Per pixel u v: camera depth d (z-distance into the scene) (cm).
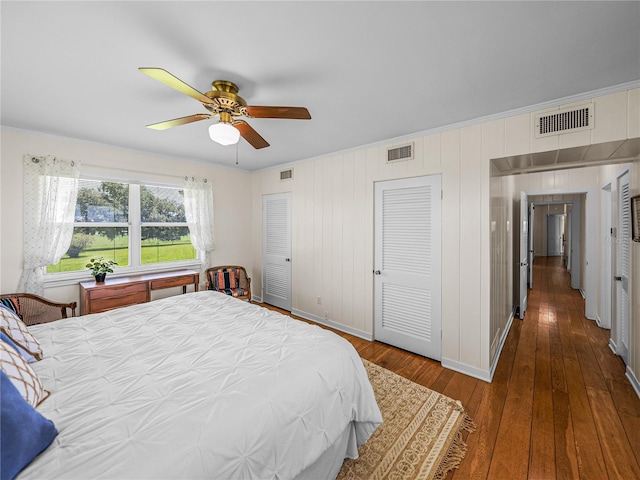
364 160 329
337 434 133
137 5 119
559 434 179
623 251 280
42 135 285
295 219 415
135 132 283
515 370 262
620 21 128
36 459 85
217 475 92
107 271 317
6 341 130
